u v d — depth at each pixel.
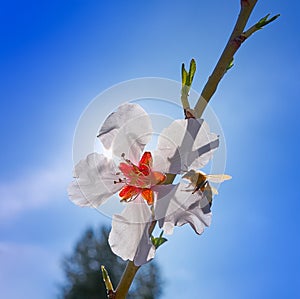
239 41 0.19
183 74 0.18
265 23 0.19
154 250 0.18
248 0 0.19
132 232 0.18
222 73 0.18
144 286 1.14
